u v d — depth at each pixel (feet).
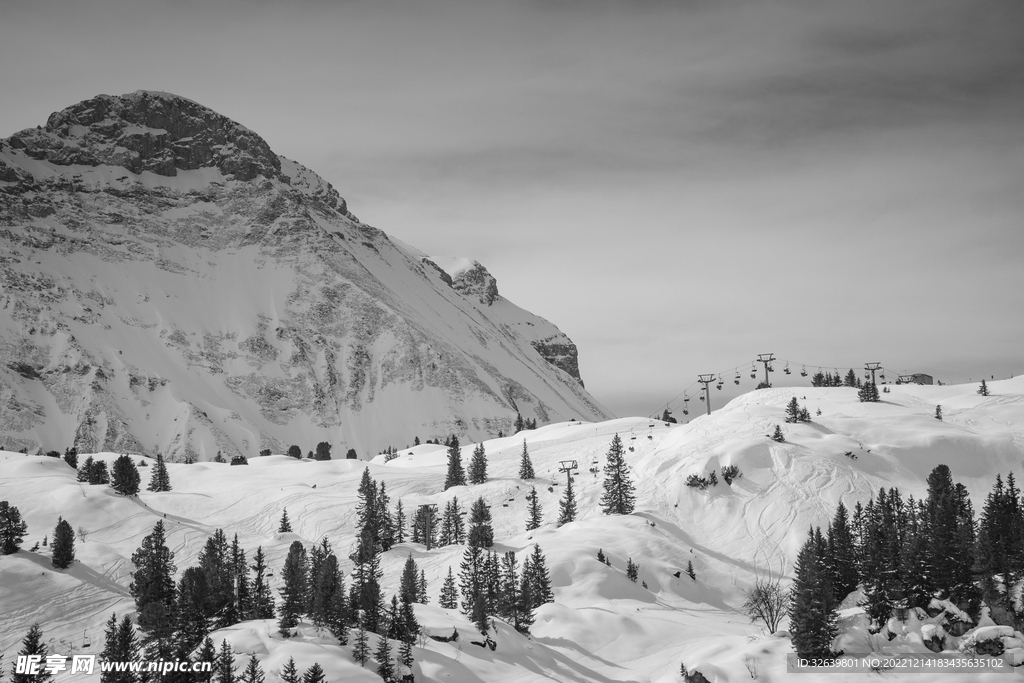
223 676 286.87
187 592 347.97
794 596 313.12
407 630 327.06
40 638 370.53
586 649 352.69
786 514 488.02
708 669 290.76
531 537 492.95
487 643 338.95
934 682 278.05
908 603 306.55
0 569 415.23
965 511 407.23
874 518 406.62
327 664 297.53
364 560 423.64
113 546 495.00
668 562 445.78
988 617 300.81
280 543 517.55
